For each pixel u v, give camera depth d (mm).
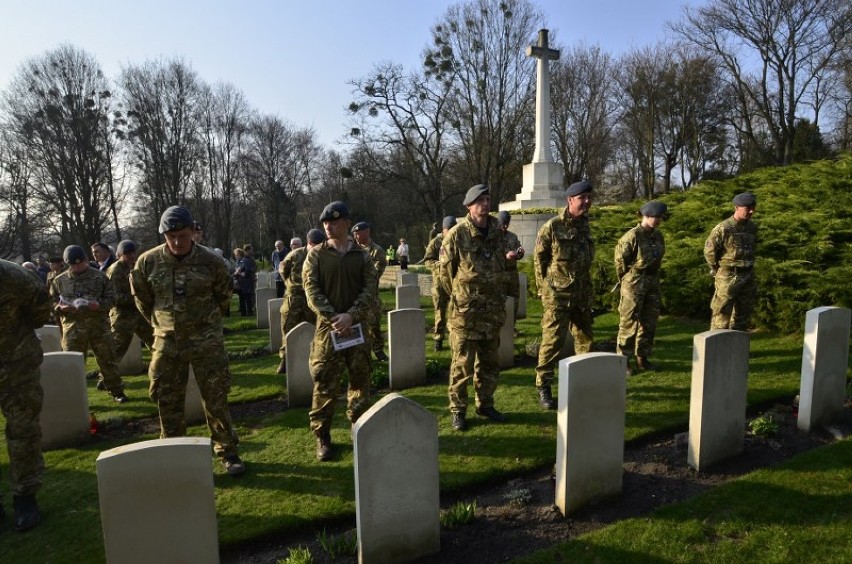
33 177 31812
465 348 4930
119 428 5680
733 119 33188
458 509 3551
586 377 3482
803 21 25938
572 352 7574
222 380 4262
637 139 36250
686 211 11055
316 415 4488
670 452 4457
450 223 8656
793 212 8914
